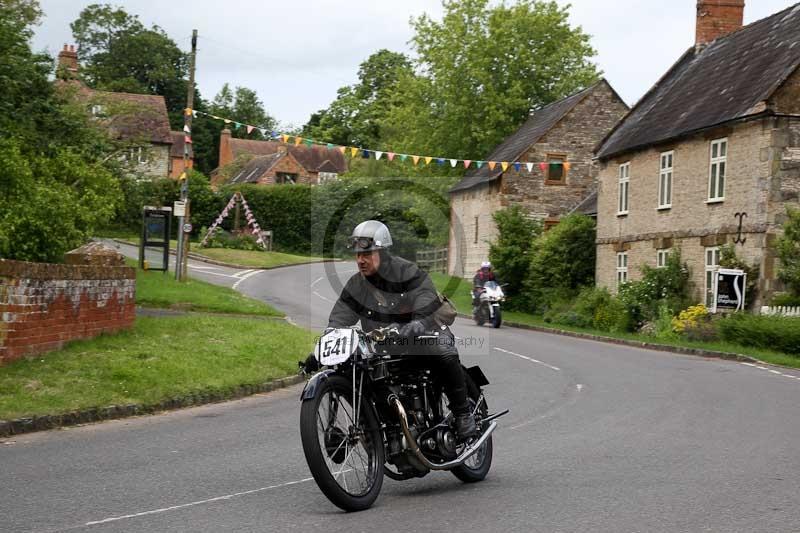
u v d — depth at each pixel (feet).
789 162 79.51
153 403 36.63
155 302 76.95
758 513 19.99
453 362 23.12
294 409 37.91
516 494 22.15
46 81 69.56
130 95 230.89
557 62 178.50
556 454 27.58
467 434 23.16
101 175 74.79
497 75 179.83
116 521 19.29
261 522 19.31
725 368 56.29
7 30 63.36
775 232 79.46
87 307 44.91
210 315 71.82
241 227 191.52
